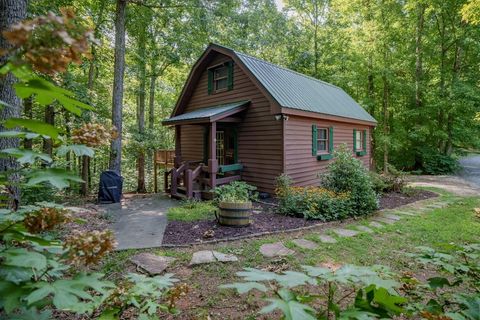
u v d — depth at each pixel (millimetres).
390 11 13867
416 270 3672
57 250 1118
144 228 5473
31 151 979
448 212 6801
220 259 3932
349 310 1041
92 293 2002
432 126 15586
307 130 8969
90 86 10812
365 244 4629
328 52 18578
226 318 2652
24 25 727
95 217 6047
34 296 785
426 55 15977
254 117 8727
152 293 1494
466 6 7430
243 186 7461
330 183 7207
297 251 4277
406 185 10484
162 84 17469
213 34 12141
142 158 12570
